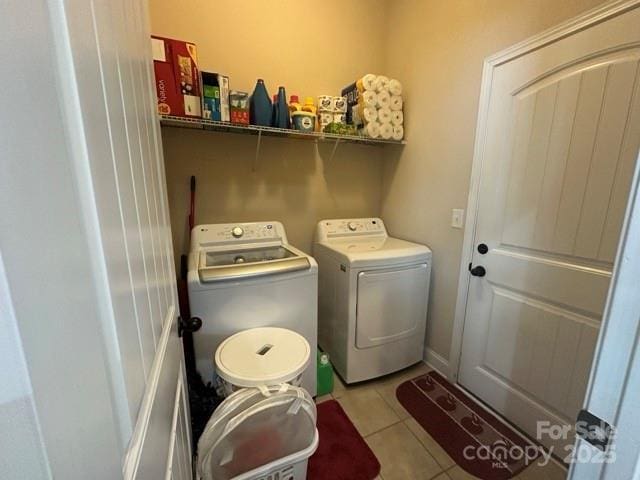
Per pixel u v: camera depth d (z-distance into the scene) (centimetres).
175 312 90
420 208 211
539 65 134
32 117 20
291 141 213
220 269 144
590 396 43
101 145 32
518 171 147
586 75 118
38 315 19
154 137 79
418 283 197
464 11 168
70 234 24
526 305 148
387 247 199
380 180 250
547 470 135
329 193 233
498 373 165
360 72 227
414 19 203
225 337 146
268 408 99
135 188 49
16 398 18
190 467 98
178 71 151
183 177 187
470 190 172
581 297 126
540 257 141
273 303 154
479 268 168
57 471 20
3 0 17
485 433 155
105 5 37
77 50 27
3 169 17
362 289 180
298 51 204
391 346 195
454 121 179
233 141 196
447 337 197
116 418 33
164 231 82
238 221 206
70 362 23
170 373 70
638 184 37
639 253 37
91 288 28
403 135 220
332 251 196
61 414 21
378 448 146
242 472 102
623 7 106
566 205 129
